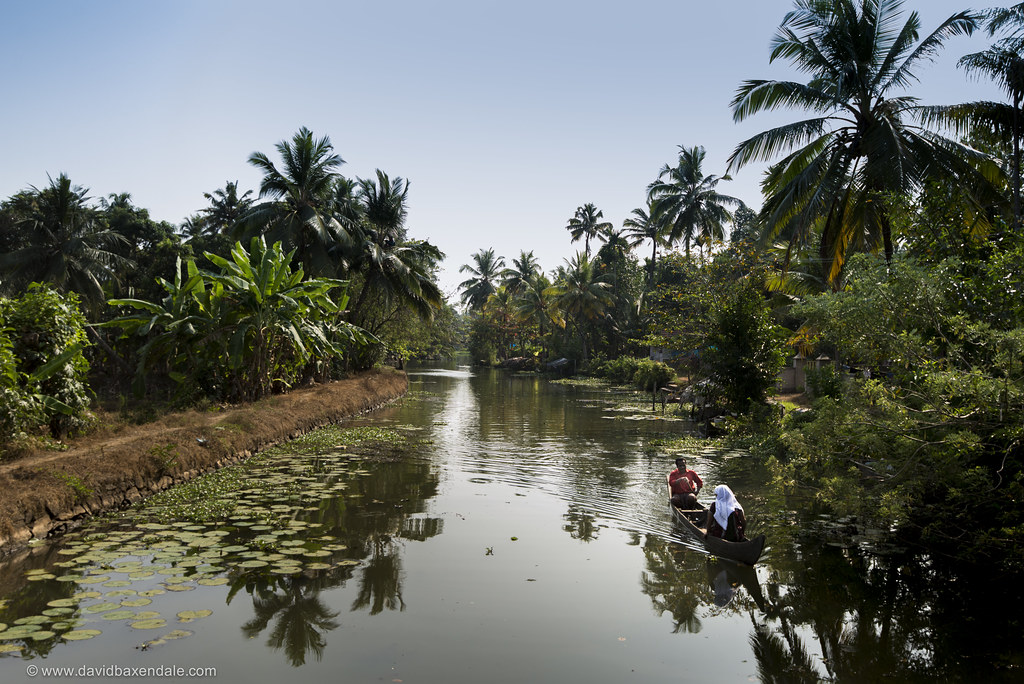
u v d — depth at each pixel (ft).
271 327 67.77
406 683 18.15
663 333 91.71
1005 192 58.59
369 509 37.14
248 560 27.91
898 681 18.89
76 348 44.52
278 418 61.26
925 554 30.32
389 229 118.93
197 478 42.65
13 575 25.32
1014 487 25.95
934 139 60.18
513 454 55.72
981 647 21.07
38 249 107.96
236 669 18.72
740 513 31.12
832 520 35.73
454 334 325.83
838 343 35.99
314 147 100.01
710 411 78.07
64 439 42.50
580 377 179.93
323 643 20.65
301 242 100.01
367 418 81.41
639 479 45.88
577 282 181.57
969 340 28.96
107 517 33.55
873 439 28.81
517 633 21.80
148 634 20.95
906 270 31.07
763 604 24.62
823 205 61.05
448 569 27.81
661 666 19.66
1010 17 46.50
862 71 60.95
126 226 134.92
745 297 69.15
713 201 146.10
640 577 27.30
